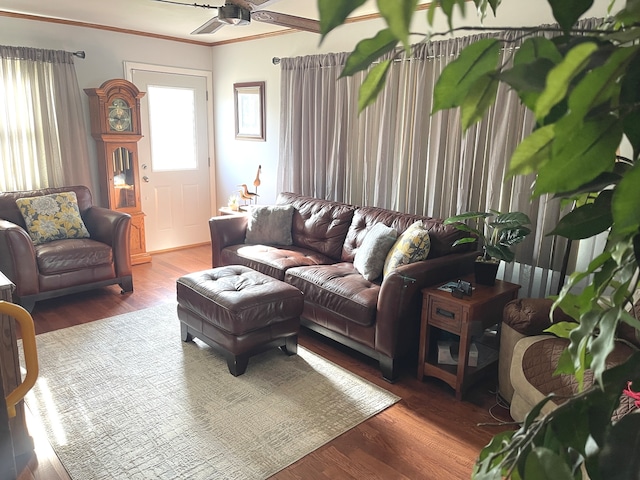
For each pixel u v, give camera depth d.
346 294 3.01
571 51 0.31
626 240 0.42
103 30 4.82
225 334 2.86
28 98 4.37
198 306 3.01
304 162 4.66
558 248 3.10
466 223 3.48
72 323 3.62
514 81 0.38
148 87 5.27
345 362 3.11
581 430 0.46
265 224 4.20
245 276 3.23
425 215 3.83
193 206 5.93
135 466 2.09
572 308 0.58
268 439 2.29
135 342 3.30
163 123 5.48
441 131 3.58
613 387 0.45
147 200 5.48
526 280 3.29
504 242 2.88
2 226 3.60
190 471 2.07
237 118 5.57
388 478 2.07
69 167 4.66
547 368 2.14
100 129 4.71
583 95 0.34
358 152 4.25
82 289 4.02
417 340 2.96
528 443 0.47
